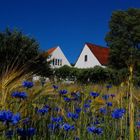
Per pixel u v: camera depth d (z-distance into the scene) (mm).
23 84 4605
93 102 5746
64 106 5637
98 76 35594
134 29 65562
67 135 4211
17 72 4625
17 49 26266
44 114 4555
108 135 4641
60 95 5680
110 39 67562
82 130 4629
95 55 70500
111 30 68250
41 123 4414
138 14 68125
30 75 5348
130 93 2834
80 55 72812
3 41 26734
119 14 68375
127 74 2938
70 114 4602
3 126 3221
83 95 6199
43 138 4113
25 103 4219
